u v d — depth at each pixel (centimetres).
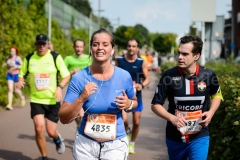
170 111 457
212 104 458
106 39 388
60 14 3847
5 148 781
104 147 399
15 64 1278
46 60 661
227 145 577
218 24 1255
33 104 654
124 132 410
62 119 388
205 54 1267
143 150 773
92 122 398
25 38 1734
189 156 452
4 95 1369
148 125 1045
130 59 761
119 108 391
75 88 393
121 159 401
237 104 541
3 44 1429
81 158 402
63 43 2772
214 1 1085
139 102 742
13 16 1547
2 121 1083
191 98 442
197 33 1366
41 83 655
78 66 870
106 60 390
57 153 748
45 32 2442
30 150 768
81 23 5122
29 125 1027
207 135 454
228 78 680
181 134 449
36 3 2261
